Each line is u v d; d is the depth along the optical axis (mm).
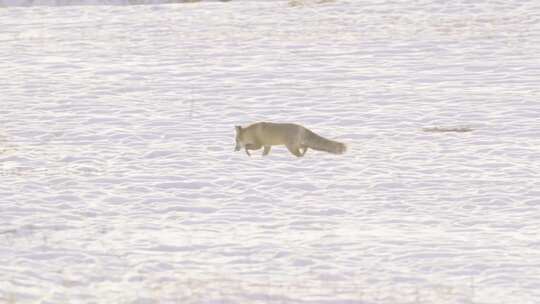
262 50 52500
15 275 16953
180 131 34531
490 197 25469
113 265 18203
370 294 16359
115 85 43750
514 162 29812
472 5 62594
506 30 55469
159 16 65062
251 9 66250
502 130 34594
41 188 26125
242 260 18984
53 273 17422
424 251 19859
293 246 20188
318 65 48094
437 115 37062
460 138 33375
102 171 28562
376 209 24297
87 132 34500
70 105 39438
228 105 39219
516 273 18250
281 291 16344
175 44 54938
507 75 44875
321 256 19375
